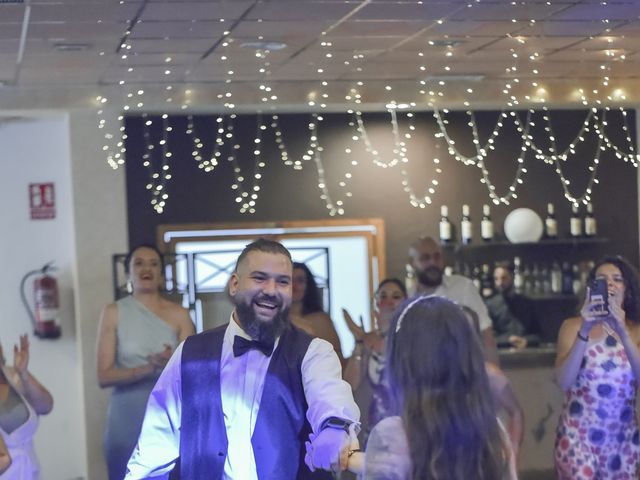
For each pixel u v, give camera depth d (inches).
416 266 236.7
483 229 314.3
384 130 310.0
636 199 327.6
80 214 282.5
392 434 89.7
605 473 172.6
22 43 201.9
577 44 225.5
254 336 114.2
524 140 319.6
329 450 103.5
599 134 323.9
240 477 112.9
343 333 307.6
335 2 172.7
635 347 167.3
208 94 270.7
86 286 282.5
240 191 301.0
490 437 88.8
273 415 113.0
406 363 89.9
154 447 117.2
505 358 256.5
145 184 293.6
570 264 321.7
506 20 194.9
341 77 266.8
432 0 173.2
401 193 311.7
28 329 288.0
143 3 168.1
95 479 279.9
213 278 292.8
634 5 182.7
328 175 307.0
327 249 304.0
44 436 287.4
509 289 307.7
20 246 287.7
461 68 255.8
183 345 117.4
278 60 235.3
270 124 302.7
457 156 315.3
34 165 288.2
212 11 177.5
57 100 267.0
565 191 322.7
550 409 257.6
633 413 173.9
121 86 268.1
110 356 210.4
